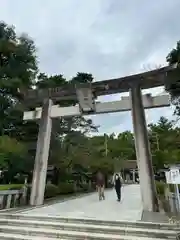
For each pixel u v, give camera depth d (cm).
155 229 543
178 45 1477
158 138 3131
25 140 1697
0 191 885
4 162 1416
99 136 4159
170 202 813
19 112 1641
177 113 1794
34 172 1067
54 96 1159
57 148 1730
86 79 2016
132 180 4525
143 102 1016
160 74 938
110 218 641
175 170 725
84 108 1080
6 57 1853
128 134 5241
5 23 1872
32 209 860
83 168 2067
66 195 1614
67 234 541
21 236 559
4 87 1692
